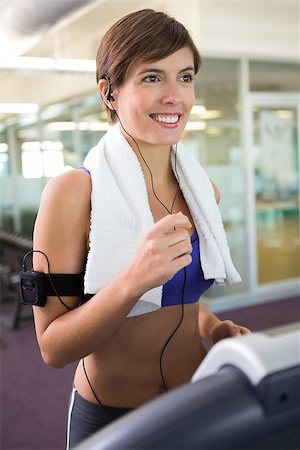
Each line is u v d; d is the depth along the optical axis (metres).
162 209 0.95
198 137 4.62
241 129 4.83
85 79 5.85
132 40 0.83
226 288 4.88
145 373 0.93
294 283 5.36
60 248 0.84
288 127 5.20
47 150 7.14
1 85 7.61
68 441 1.02
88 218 0.87
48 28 3.21
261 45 4.82
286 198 5.24
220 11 4.50
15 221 8.41
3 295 5.43
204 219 0.95
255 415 0.37
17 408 2.90
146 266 0.70
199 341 1.01
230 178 4.83
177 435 0.36
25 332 4.31
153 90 0.84
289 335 0.40
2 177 8.80
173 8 4.52
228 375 0.39
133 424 0.37
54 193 0.85
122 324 0.89
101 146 0.93
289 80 5.12
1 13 3.12
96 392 0.94
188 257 0.72
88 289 0.84
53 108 6.80
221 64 4.64
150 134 0.87
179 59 0.85
